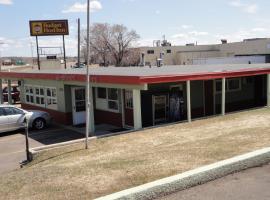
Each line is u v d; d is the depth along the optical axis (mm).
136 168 8477
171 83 19719
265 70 20188
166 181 7000
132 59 95500
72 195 7074
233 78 22969
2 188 8164
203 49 94125
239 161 7836
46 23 46531
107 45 95438
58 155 12078
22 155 15211
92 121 18281
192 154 9297
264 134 11148
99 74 17469
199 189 7055
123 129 19344
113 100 20406
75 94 21422
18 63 131875
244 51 80375
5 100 35375
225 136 11539
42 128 20781
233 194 6734
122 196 6543
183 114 20328
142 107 18828
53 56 46281
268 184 7098
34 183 8211
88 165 9461
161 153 9898
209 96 21656
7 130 19516
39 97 24750
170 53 94750
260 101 24734
